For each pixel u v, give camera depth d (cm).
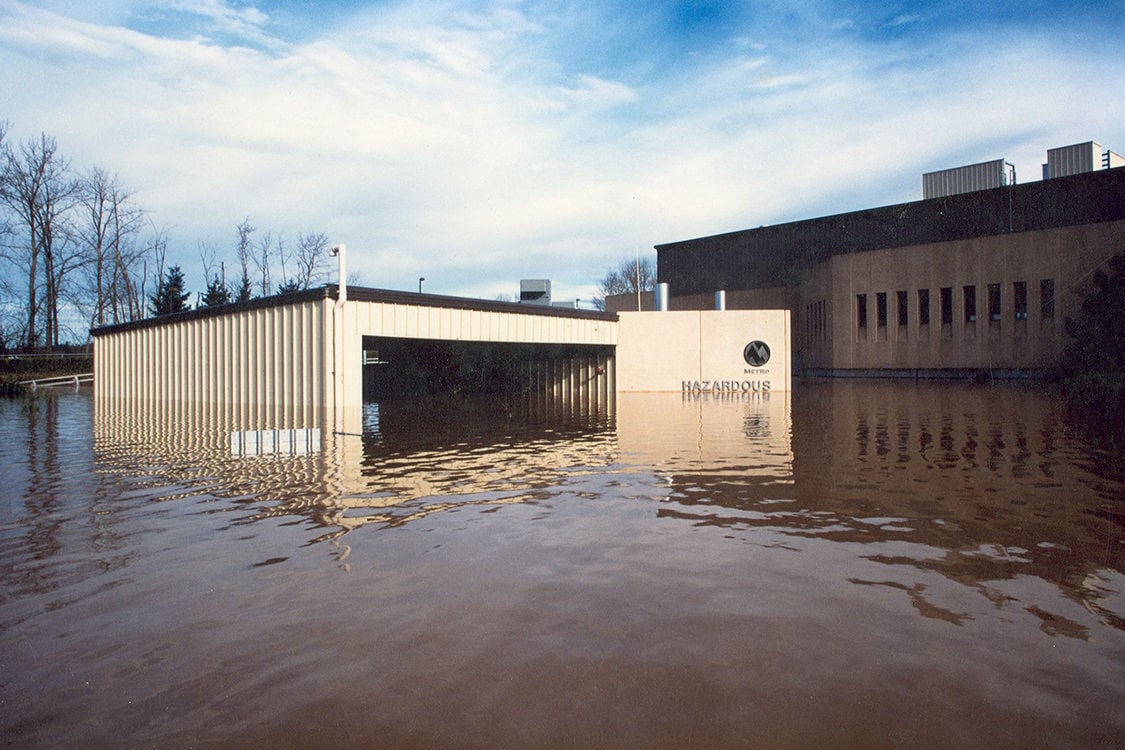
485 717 350
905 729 336
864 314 4366
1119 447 1227
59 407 2536
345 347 2091
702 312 3225
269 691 378
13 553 629
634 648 424
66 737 336
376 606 495
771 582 539
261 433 1348
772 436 1477
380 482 970
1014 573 554
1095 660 403
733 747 323
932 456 1162
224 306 2469
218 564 593
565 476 1012
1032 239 3697
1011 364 3772
